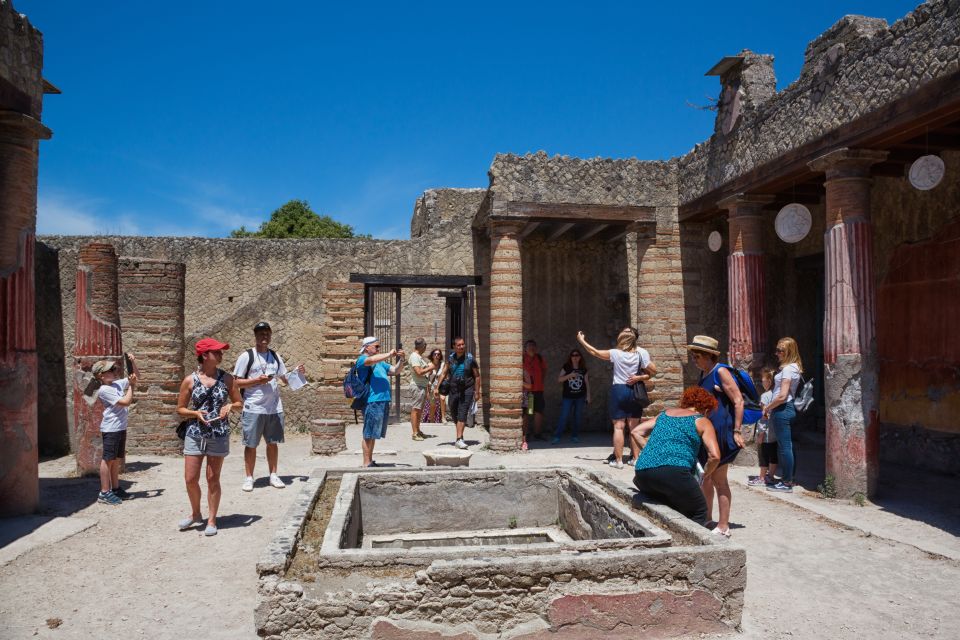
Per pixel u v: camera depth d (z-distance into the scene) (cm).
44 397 1277
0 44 689
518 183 1181
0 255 720
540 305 1430
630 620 423
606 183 1224
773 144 966
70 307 1299
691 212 1210
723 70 1091
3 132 725
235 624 470
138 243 1992
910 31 720
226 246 2014
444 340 1656
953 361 984
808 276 1341
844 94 822
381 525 687
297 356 1428
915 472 1002
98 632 457
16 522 702
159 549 628
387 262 1435
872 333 824
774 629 463
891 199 1108
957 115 707
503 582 414
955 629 470
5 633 453
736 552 438
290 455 1143
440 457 855
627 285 1415
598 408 1437
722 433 629
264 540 655
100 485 909
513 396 1156
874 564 600
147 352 1187
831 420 841
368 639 405
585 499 636
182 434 692
